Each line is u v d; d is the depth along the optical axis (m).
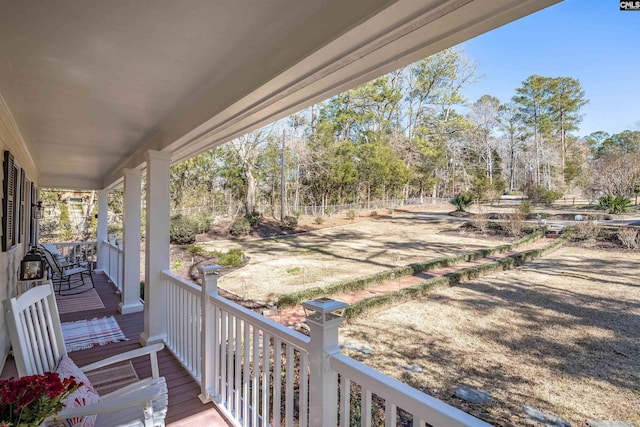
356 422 2.55
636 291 4.93
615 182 9.95
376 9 0.99
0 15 1.33
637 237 7.04
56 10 1.30
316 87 1.62
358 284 6.73
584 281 5.57
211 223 17.84
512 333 4.11
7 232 2.87
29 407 1.05
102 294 5.75
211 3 1.25
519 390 2.97
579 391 2.86
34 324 1.63
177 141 2.86
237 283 8.16
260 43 1.58
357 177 22.42
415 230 15.95
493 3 0.91
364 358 3.81
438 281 6.07
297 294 6.07
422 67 22.88
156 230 3.36
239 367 2.01
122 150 4.20
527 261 7.34
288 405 1.50
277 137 21.28
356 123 23.36
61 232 16.19
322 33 1.24
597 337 3.75
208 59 1.76
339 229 18.00
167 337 3.40
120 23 1.41
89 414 1.27
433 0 0.92
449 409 0.82
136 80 2.05
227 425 2.08
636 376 2.98
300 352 1.43
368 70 1.41
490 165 22.48
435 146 24.00
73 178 7.28
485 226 13.88
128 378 2.60
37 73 1.93
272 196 21.83
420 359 3.70
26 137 3.51
